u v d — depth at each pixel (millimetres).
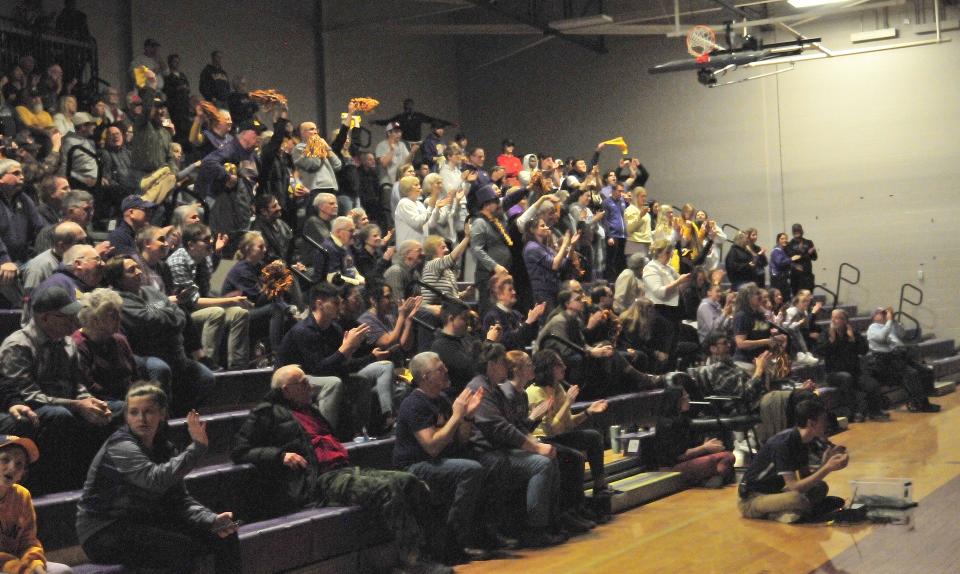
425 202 12578
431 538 6172
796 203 18406
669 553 6379
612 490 7863
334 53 18281
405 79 19672
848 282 18062
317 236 9406
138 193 10602
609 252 14695
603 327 9891
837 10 16031
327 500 6039
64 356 5445
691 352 11453
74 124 11273
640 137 19516
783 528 7031
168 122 11141
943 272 17391
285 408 6125
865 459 9672
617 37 19641
